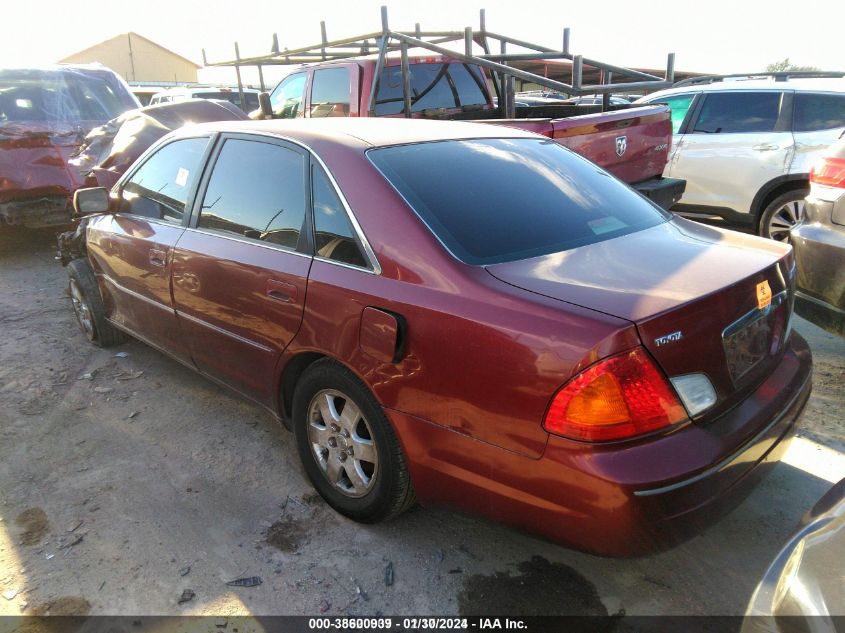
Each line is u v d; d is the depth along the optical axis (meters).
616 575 2.50
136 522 2.81
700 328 2.00
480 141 3.07
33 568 2.54
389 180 2.54
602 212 2.80
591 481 1.87
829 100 6.30
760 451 2.15
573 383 1.88
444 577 2.50
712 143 6.93
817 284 3.75
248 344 2.99
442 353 2.17
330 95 7.09
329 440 2.77
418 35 6.84
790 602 1.55
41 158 6.74
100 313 4.52
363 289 2.41
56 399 3.93
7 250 7.67
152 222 3.66
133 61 60.94
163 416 3.73
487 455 2.11
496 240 2.41
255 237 2.97
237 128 3.27
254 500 2.96
